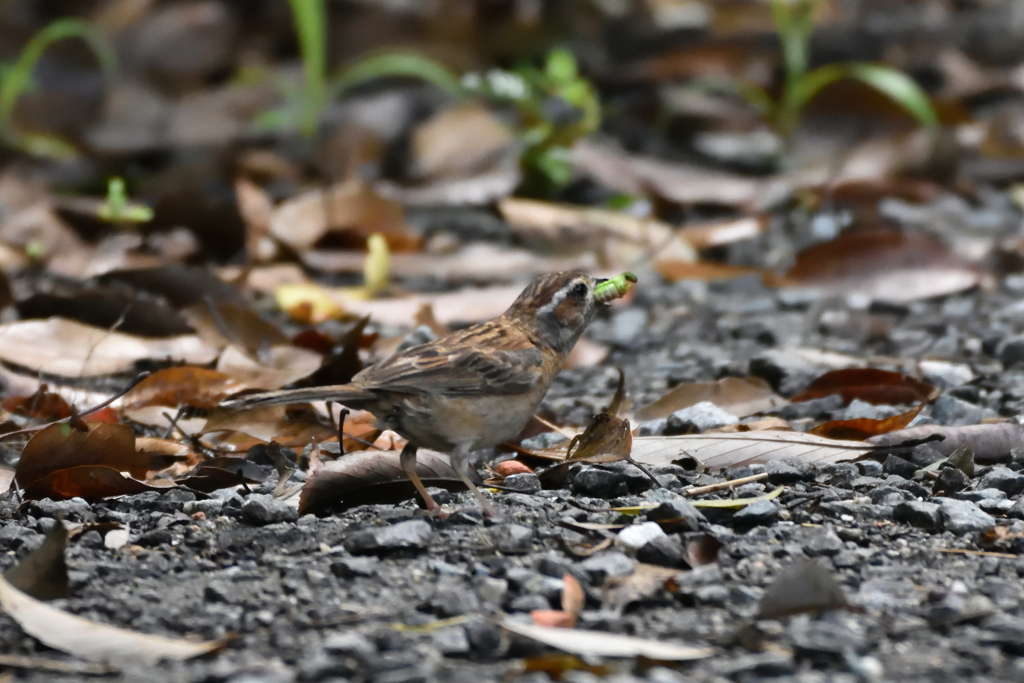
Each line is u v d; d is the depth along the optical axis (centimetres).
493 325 891
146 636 622
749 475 885
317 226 1659
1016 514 805
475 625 619
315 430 1002
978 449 923
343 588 692
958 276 1486
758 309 1527
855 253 1508
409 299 1452
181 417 1044
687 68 2448
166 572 721
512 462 929
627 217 1761
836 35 2623
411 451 837
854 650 607
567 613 648
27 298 1234
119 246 1655
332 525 789
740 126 2334
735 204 1931
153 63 2733
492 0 2677
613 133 2334
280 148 2316
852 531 769
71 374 1129
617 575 698
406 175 2128
